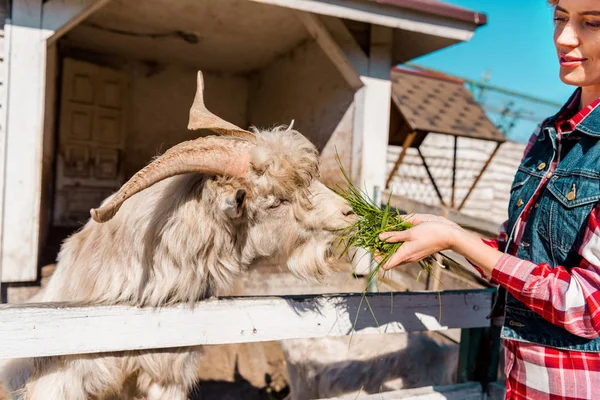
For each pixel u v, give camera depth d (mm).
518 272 1337
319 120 6094
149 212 1805
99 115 7281
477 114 8398
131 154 7934
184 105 8266
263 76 8016
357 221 1831
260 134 1908
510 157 10102
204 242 1780
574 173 1344
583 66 1339
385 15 4555
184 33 6375
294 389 3174
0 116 3898
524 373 1470
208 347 4059
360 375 2746
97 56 7488
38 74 3967
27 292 4066
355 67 5086
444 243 1462
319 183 1949
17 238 3936
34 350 1544
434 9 4652
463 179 9680
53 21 3977
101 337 1628
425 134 7305
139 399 2133
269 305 1840
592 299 1222
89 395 1916
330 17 4883
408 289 4660
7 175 3900
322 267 1913
